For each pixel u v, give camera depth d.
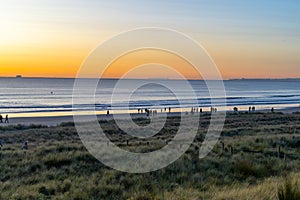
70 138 29.92
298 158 18.36
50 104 96.12
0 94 140.25
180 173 14.36
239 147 20.88
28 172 15.09
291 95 157.62
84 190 11.89
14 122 52.91
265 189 9.67
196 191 10.76
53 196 11.23
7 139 29.41
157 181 13.24
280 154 19.22
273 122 45.28
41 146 23.08
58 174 14.54
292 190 7.62
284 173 14.30
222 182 13.12
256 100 117.56
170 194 10.30
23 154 18.62
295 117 52.41
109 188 12.20
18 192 11.55
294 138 24.92
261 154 18.72
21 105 93.19
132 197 10.23
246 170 14.62
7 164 16.17
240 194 9.30
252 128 35.97
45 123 51.28
